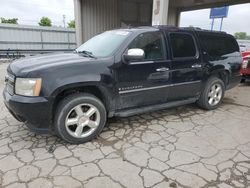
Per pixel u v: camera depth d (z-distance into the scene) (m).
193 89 4.29
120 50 3.35
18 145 3.13
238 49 5.10
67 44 18.48
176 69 3.89
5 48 16.22
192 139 3.38
